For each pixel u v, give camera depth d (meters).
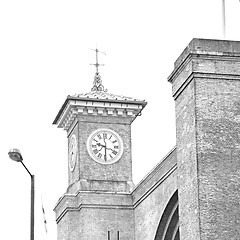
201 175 41.72
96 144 65.88
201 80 42.88
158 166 55.66
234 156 42.16
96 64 70.31
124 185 65.00
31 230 41.62
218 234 41.03
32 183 42.41
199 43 43.16
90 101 65.81
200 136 42.22
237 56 43.19
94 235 62.56
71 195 64.19
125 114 66.62
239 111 42.78
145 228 59.53
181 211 43.75
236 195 41.62
